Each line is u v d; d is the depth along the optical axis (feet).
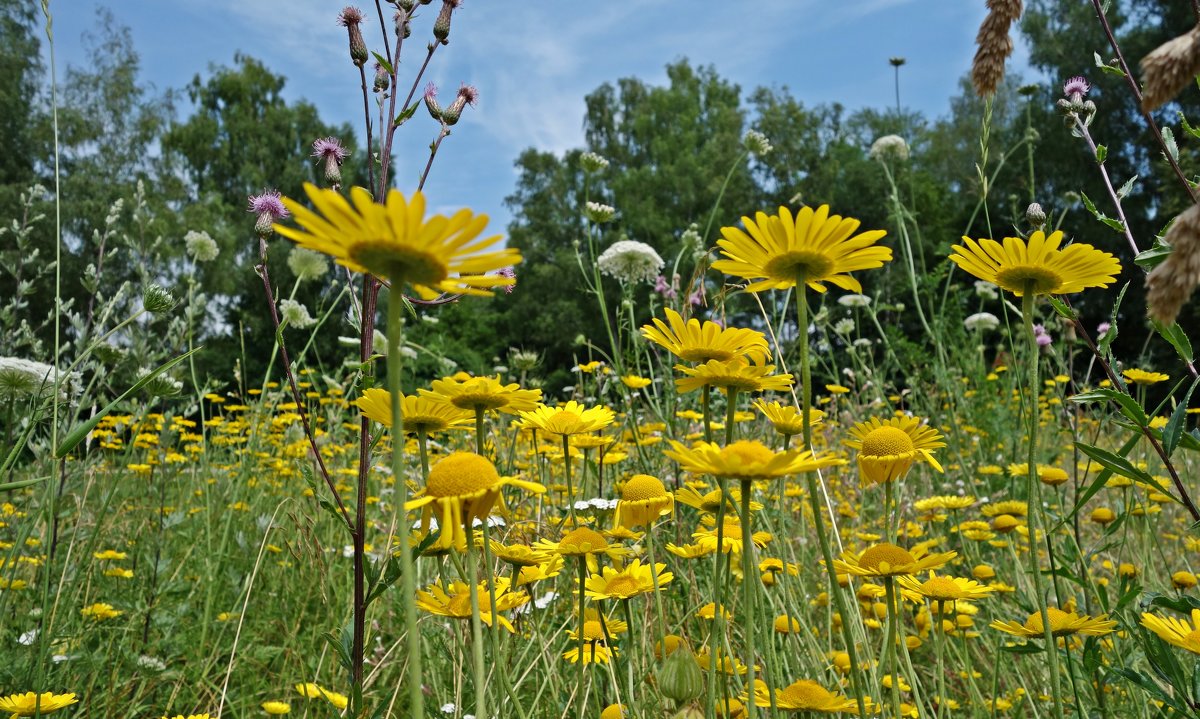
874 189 106.93
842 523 15.35
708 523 7.64
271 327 79.46
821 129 134.00
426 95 8.48
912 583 6.46
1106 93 73.56
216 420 19.76
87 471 13.20
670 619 10.43
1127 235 7.38
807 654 9.05
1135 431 6.02
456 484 4.48
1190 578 9.59
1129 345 65.67
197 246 18.89
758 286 5.48
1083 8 76.23
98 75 85.25
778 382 5.66
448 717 8.43
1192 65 3.37
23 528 8.95
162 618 11.94
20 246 14.85
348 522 7.09
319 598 12.42
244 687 10.90
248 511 16.90
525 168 134.31
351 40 8.04
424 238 3.31
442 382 5.74
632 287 19.71
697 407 15.26
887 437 6.09
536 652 8.98
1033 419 5.32
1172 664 6.04
